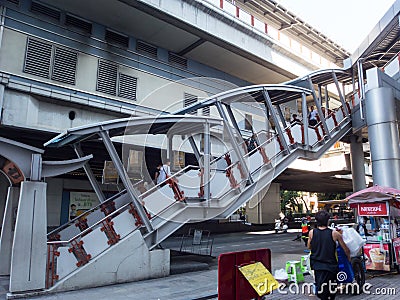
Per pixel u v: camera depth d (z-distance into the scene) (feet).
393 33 43.52
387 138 39.58
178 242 50.06
